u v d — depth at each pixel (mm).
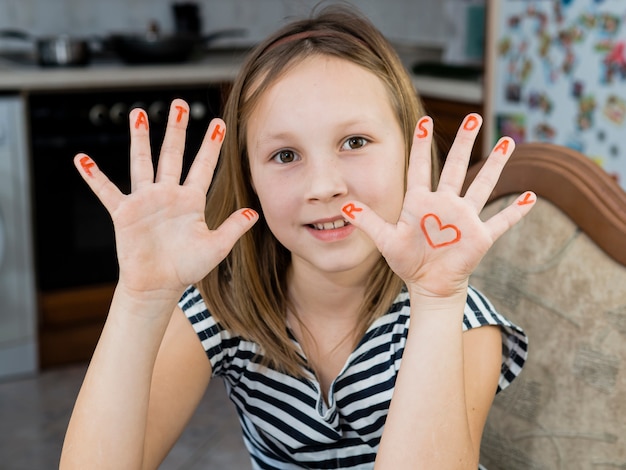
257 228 636
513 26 1626
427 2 2393
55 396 1800
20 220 1861
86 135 1914
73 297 1960
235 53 2357
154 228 491
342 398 627
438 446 492
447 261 482
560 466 661
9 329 1892
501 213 479
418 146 489
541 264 680
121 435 503
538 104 1581
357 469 649
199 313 624
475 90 1766
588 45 1445
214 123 505
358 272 603
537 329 680
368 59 569
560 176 673
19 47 2236
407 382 498
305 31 591
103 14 2316
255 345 633
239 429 1638
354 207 489
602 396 634
